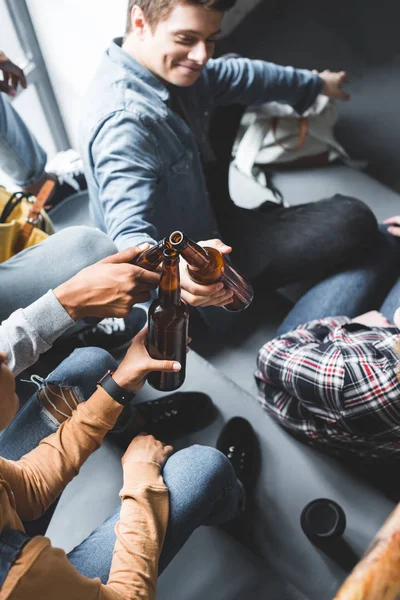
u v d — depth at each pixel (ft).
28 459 3.44
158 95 5.15
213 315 6.21
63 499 4.58
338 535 4.62
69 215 7.35
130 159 4.99
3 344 3.47
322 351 4.21
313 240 6.49
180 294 3.40
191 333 6.46
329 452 5.11
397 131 9.16
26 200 5.82
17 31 7.68
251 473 5.09
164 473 3.80
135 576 3.10
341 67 9.97
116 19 6.93
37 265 4.63
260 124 7.70
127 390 3.47
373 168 8.76
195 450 3.94
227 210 6.77
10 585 2.50
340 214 6.66
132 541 3.26
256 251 6.46
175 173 5.45
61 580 2.62
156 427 5.12
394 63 9.96
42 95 8.66
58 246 4.70
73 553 3.48
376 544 1.57
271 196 7.79
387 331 4.56
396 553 1.52
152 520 3.41
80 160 7.73
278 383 4.60
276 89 6.86
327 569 4.61
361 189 7.97
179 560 4.42
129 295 3.49
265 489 5.02
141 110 5.01
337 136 9.10
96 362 4.27
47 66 8.32
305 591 4.54
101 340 5.51
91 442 3.49
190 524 3.68
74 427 3.47
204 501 3.74
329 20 10.57
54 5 7.25
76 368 4.21
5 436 4.04
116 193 4.96
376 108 9.43
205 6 4.53
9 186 8.02
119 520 3.44
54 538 4.38
